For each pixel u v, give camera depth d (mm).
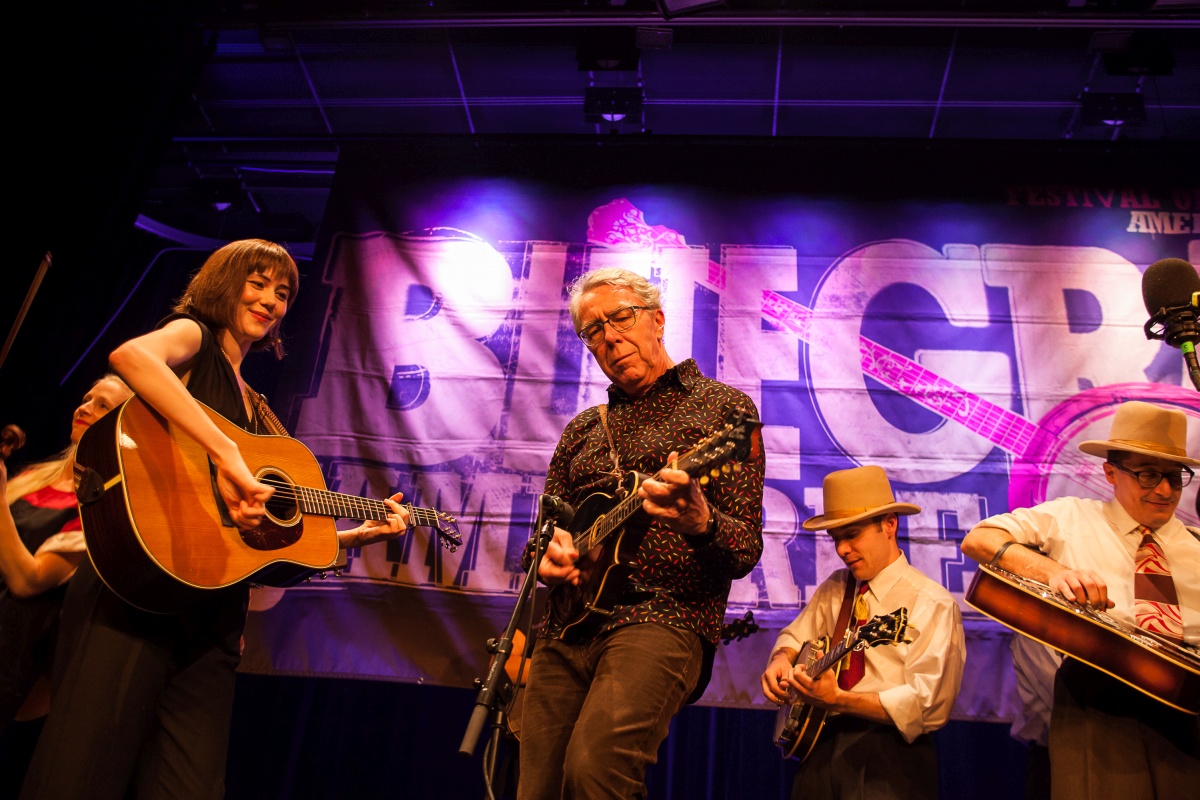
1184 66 4523
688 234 4531
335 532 2551
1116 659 2383
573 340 4359
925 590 3098
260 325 2479
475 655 3805
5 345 2711
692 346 4285
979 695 3611
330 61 4902
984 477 3963
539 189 4707
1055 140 4547
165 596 2033
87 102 4344
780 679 3127
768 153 4691
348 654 3830
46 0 4242
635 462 2164
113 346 5277
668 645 1936
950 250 4402
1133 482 2711
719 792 4102
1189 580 2607
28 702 2787
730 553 1925
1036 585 2582
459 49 4785
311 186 5449
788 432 4094
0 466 2658
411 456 4180
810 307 4332
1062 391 4086
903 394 4137
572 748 1806
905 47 4551
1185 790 2279
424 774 4277
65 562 2727
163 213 5547
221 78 5047
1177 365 4082
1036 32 4387
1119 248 4336
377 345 4402
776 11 4297
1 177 4188
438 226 4648
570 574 2010
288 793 4273
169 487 2094
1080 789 2359
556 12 4430
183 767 2078
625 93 4820
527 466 4133
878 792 2727
